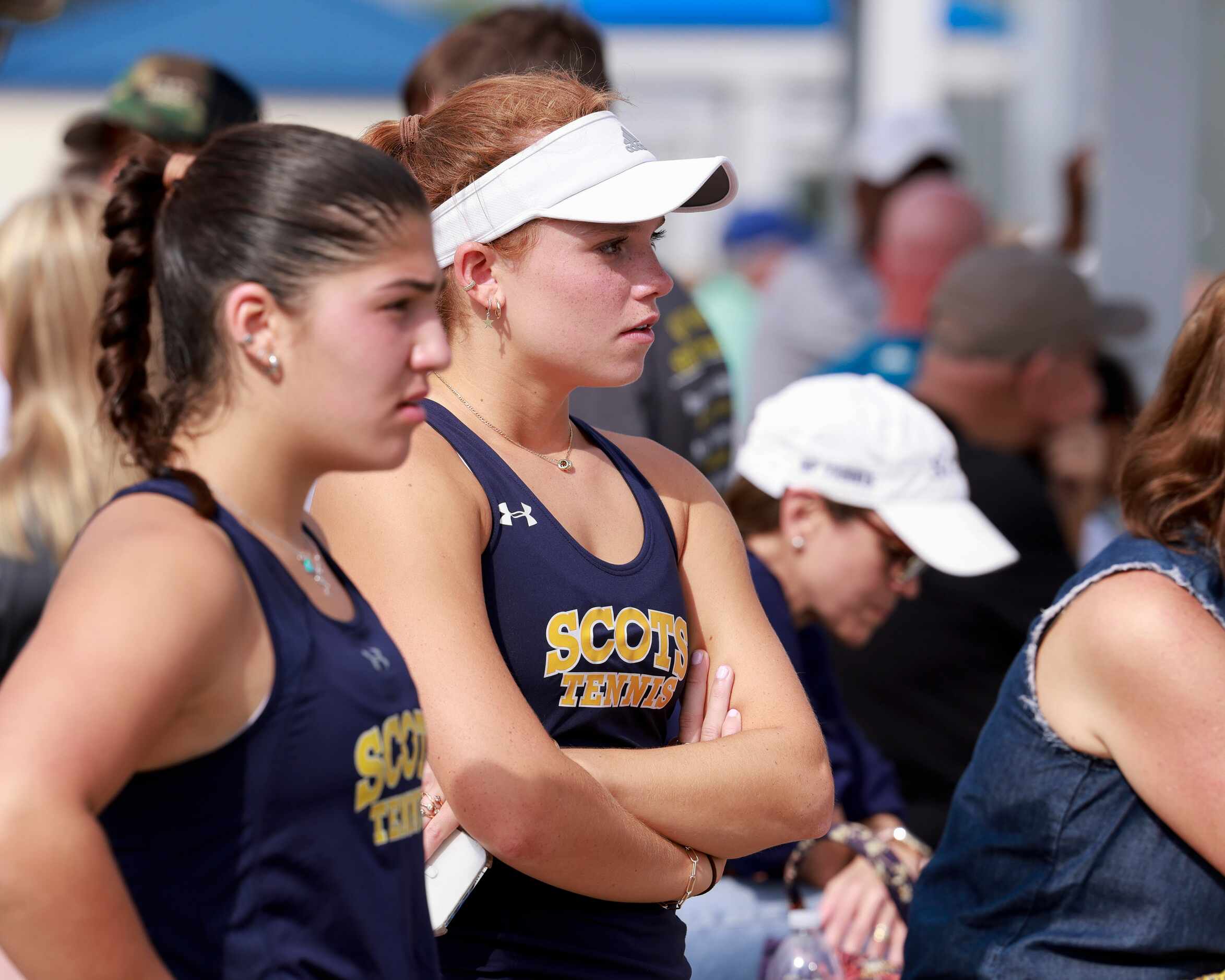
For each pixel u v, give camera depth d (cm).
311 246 525
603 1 4028
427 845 716
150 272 582
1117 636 791
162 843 514
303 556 568
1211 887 794
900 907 1104
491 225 745
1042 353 1521
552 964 721
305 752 530
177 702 496
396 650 591
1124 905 806
